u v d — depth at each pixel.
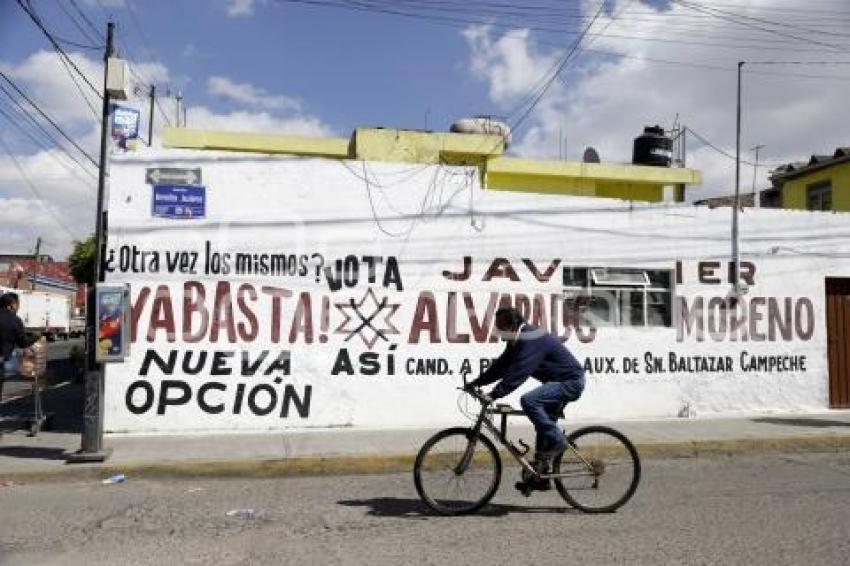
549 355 7.44
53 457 9.85
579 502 7.51
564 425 12.62
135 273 11.56
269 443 10.78
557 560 5.99
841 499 8.16
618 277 13.54
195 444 10.69
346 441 10.96
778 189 25.50
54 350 41.38
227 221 11.87
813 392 14.40
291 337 12.00
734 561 5.96
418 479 7.41
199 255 11.75
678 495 8.35
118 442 10.81
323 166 12.25
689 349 13.76
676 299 13.76
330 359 12.13
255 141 15.73
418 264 12.55
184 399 11.61
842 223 14.73
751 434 11.76
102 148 10.06
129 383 11.48
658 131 19.58
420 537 6.68
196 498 8.37
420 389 12.45
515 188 17.33
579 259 13.30
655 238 13.73
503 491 8.50
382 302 12.37
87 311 9.84
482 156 15.94
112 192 11.57
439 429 12.03
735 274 14.06
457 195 12.77
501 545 6.40
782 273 14.38
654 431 12.02
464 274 12.73
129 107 10.99
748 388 14.03
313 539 6.66
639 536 6.65
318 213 12.19
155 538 6.73
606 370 13.34
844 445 11.69
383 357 12.33
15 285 57.94
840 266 14.71
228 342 11.78
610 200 13.49
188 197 11.76
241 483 9.24
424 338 12.50
